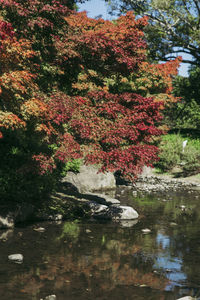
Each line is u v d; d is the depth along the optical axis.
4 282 5.44
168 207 13.49
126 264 6.57
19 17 9.47
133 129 10.02
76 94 13.29
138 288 5.44
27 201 11.05
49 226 9.45
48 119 8.72
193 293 5.30
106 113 10.26
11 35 8.03
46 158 9.59
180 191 18.72
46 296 4.98
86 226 9.75
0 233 8.38
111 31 15.09
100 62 12.12
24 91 8.30
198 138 34.31
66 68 11.98
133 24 15.22
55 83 12.29
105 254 7.14
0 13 9.16
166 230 9.62
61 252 7.12
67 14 10.65
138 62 12.09
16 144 11.60
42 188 11.53
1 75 7.79
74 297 5.02
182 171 26.80
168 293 5.28
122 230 9.44
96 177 18.52
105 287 5.43
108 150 10.11
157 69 22.83
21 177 10.46
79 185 16.97
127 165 9.92
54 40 10.72
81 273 5.99
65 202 12.25
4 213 9.21
